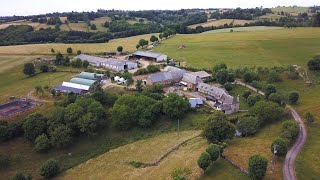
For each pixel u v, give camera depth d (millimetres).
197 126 138875
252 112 133125
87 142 134375
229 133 111938
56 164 115188
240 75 189875
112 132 139875
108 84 184750
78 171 116625
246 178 88688
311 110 135375
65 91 174875
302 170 91250
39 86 176125
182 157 109750
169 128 141250
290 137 107812
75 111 136875
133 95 154625
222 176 91188
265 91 159125
